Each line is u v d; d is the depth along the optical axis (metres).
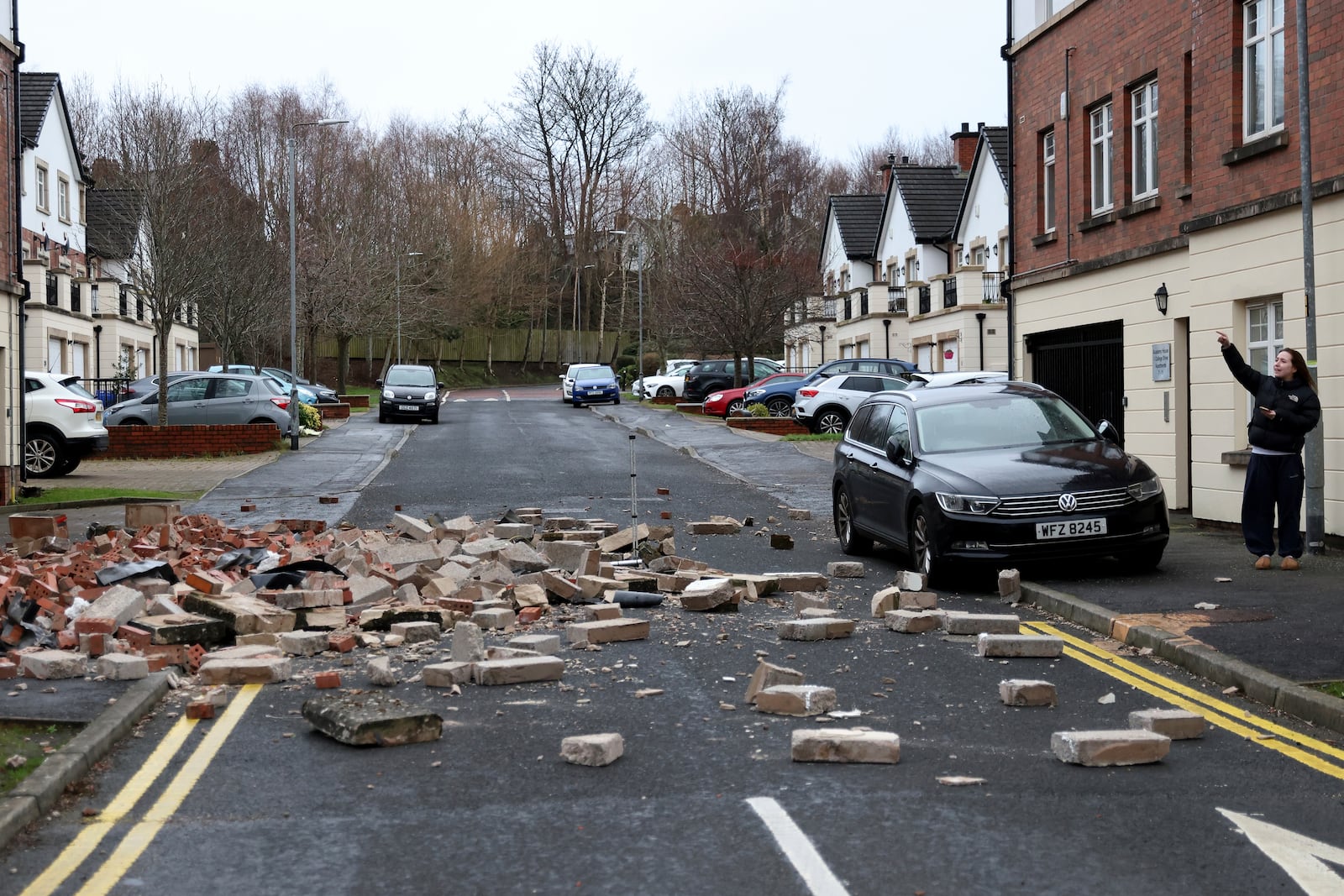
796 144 79.56
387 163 77.19
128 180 36.44
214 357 65.62
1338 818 5.30
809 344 60.81
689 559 12.74
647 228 77.62
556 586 11.01
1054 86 20.28
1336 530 12.98
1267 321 14.38
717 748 6.45
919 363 48.16
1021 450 12.31
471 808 5.52
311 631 9.73
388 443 32.41
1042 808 5.43
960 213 46.84
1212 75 15.15
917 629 9.56
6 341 20.78
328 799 5.68
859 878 4.64
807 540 15.83
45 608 9.62
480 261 82.38
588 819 5.35
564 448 31.55
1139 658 8.55
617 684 7.97
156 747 6.57
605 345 94.25
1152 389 17.31
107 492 21.33
